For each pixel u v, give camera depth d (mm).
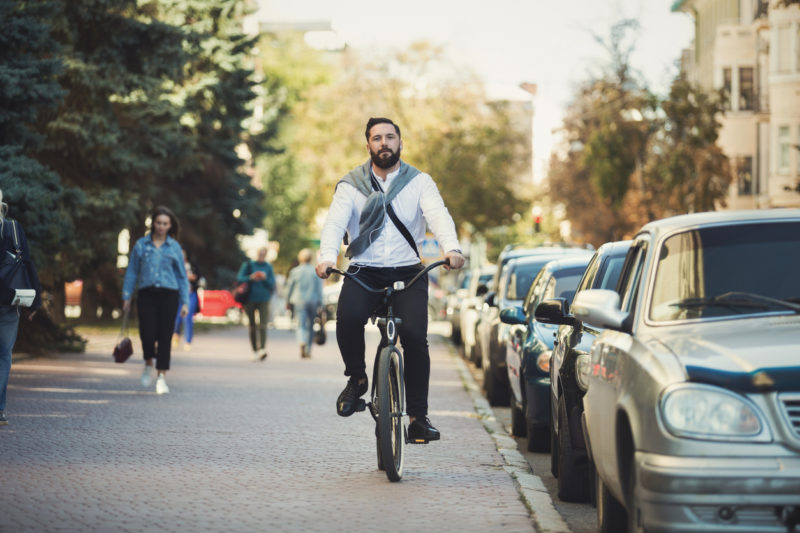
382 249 12320
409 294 12312
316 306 35188
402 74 87688
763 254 9266
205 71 53156
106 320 52344
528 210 87875
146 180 39562
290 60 105000
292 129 97375
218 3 53375
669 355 8055
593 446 9812
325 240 12234
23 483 11789
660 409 7699
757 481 7406
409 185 12367
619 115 67875
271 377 26922
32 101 26500
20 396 20516
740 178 83312
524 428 17906
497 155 84938
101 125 36250
